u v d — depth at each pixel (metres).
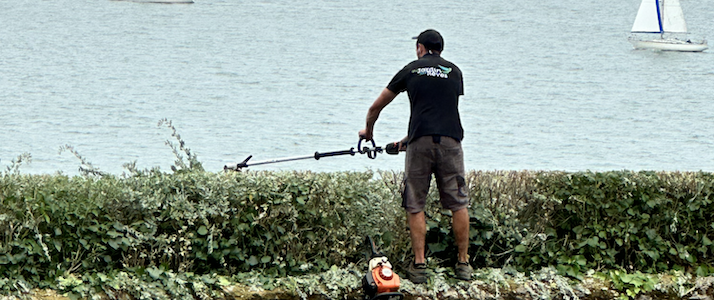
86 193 26.02
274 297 26.06
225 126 159.75
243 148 135.38
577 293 27.75
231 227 26.69
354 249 27.69
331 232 27.31
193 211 26.17
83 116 169.62
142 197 25.91
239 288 26.02
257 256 26.95
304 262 27.19
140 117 171.38
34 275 24.69
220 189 26.48
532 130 163.75
